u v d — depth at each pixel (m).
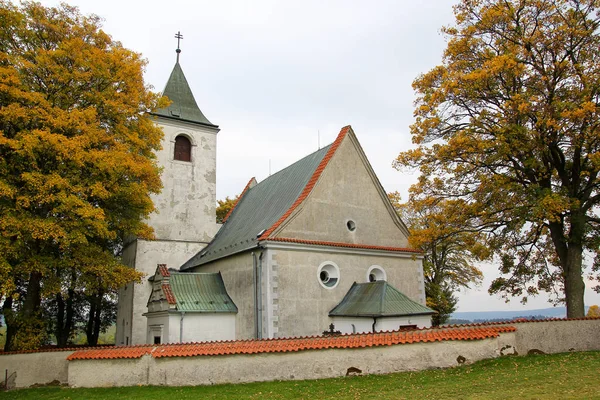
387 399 12.43
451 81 22.28
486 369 15.09
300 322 23.44
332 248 25.31
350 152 28.09
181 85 38.12
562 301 25.66
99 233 20.31
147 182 23.92
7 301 29.31
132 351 17.48
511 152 21.56
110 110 22.89
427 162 24.16
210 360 16.70
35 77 21.66
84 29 23.72
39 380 19.17
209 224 35.22
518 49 22.20
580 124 20.34
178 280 26.19
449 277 42.47
